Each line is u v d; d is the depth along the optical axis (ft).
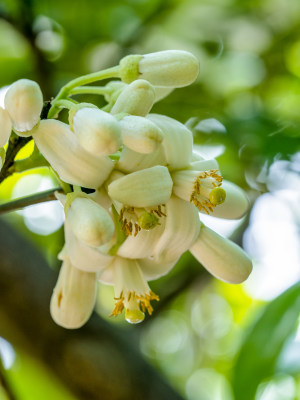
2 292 1.88
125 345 1.92
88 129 1.40
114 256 1.52
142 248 1.50
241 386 1.73
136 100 1.44
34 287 1.90
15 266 1.89
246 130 2.12
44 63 1.97
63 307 1.52
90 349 1.88
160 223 1.50
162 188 1.44
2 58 2.16
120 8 2.20
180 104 2.16
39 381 2.05
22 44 2.13
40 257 1.94
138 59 1.49
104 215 1.43
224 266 1.52
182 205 1.49
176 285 2.29
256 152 2.11
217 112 2.17
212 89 2.24
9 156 1.49
